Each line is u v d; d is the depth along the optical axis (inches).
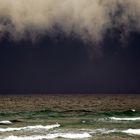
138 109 3570.4
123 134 1712.6
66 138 1593.3
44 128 1921.8
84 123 2165.4
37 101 6181.1
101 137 1622.8
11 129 1882.4
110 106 4207.7
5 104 4904.0
